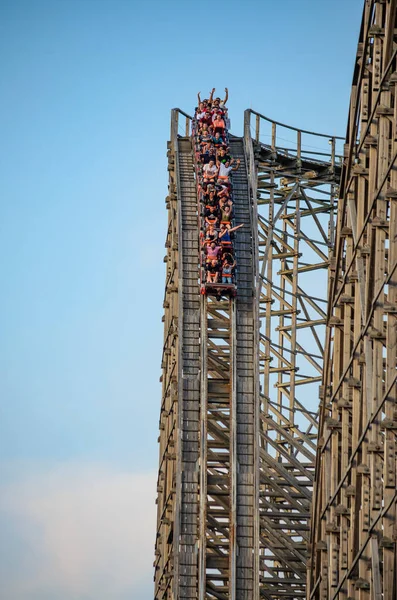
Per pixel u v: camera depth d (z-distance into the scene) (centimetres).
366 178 18412
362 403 17512
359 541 17288
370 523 16612
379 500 16362
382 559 16462
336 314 19562
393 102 17538
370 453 16512
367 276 17400
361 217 18262
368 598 16738
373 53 17575
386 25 16825
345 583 18050
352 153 18800
